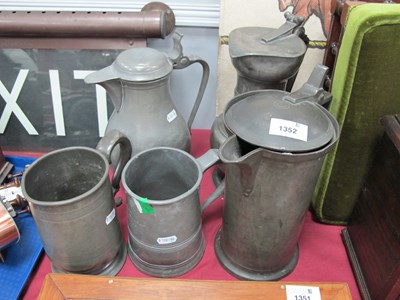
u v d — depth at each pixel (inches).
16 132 40.0
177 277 28.9
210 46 40.7
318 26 36.0
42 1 38.6
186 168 29.0
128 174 27.5
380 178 27.2
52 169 27.9
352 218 31.8
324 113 25.0
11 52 36.4
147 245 27.1
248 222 25.5
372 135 28.4
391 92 26.6
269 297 24.2
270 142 22.0
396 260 24.0
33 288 28.6
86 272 27.7
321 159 23.0
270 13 35.9
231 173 23.8
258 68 28.6
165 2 38.3
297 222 26.1
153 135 31.1
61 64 36.9
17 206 33.8
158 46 40.6
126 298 24.1
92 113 38.9
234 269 29.1
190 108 45.3
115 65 29.5
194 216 27.1
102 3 38.5
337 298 24.2
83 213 24.0
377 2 29.1
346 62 26.8
